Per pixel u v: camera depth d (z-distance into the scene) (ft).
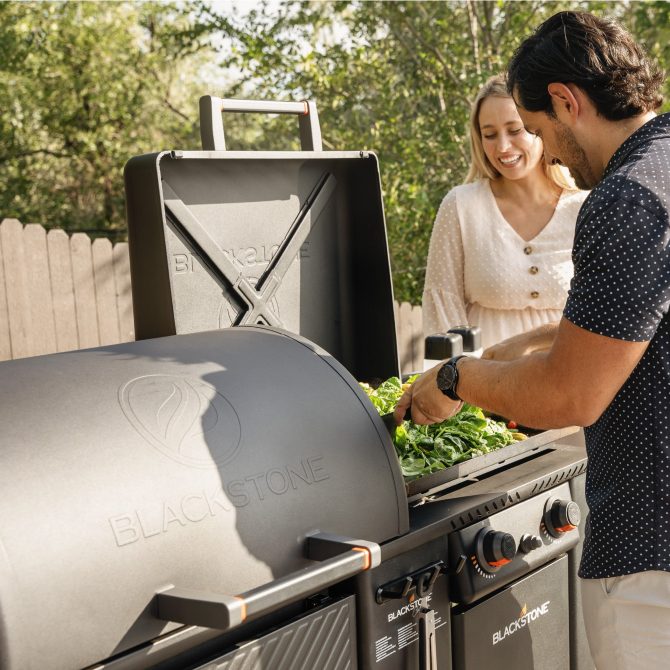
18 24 38.60
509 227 8.43
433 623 4.96
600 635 5.05
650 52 27.53
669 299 4.17
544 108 4.82
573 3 28.91
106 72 41.45
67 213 46.32
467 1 28.37
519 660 5.77
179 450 3.83
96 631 3.29
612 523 4.71
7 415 3.54
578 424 4.44
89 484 3.45
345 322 6.76
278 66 30.27
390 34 31.42
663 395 4.43
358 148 29.40
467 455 5.61
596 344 4.18
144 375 4.15
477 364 4.90
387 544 4.60
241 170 5.85
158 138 44.70
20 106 40.65
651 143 4.41
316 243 6.47
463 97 28.04
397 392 6.10
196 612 3.40
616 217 4.13
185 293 5.58
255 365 4.62
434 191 28.78
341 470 4.45
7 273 18.15
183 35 33.53
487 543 5.25
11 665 3.04
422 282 28.53
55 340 18.98
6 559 3.11
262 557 3.92
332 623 4.42
